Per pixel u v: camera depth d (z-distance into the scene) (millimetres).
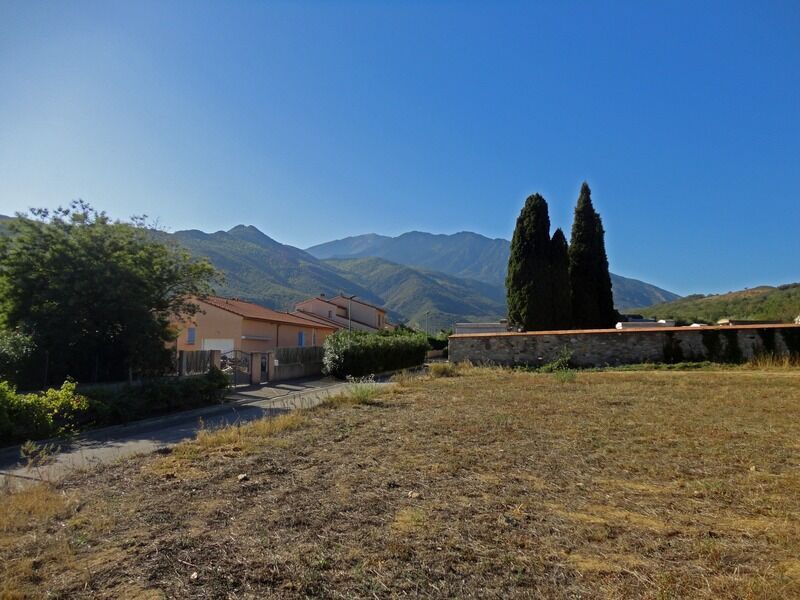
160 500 5199
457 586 3385
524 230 32875
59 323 15898
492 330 34219
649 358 20828
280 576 3529
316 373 26859
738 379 14992
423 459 6656
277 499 5148
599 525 4410
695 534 4211
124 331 16844
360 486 5547
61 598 3287
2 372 14602
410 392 14156
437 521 4512
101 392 12055
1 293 16406
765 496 5059
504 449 7117
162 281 19469
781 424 8531
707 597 3207
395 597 3258
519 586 3389
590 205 35594
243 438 8148
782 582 3361
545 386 14578
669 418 9188
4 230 16625
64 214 17406
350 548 3973
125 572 3611
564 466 6242
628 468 6117
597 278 35281
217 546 4020
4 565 3740
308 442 7852
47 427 10109
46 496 5328
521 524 4438
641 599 3195
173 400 13430
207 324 31766
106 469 6629
